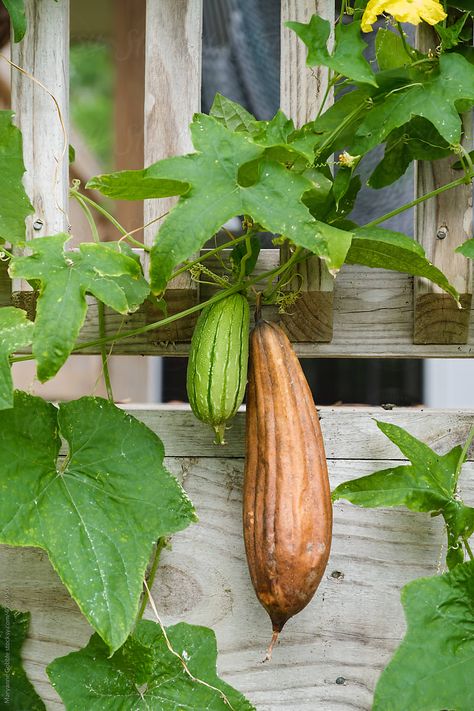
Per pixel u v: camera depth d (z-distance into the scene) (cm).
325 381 167
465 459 112
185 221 101
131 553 104
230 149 103
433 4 105
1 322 102
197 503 113
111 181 104
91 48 154
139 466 107
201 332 106
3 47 142
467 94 105
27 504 104
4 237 108
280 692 112
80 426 107
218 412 105
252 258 111
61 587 113
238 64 145
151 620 110
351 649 112
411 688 102
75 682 107
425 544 112
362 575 112
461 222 112
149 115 113
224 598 112
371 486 107
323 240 101
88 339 116
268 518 103
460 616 104
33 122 112
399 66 110
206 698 108
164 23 113
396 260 108
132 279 108
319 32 106
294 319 114
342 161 107
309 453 104
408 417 112
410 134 110
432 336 114
